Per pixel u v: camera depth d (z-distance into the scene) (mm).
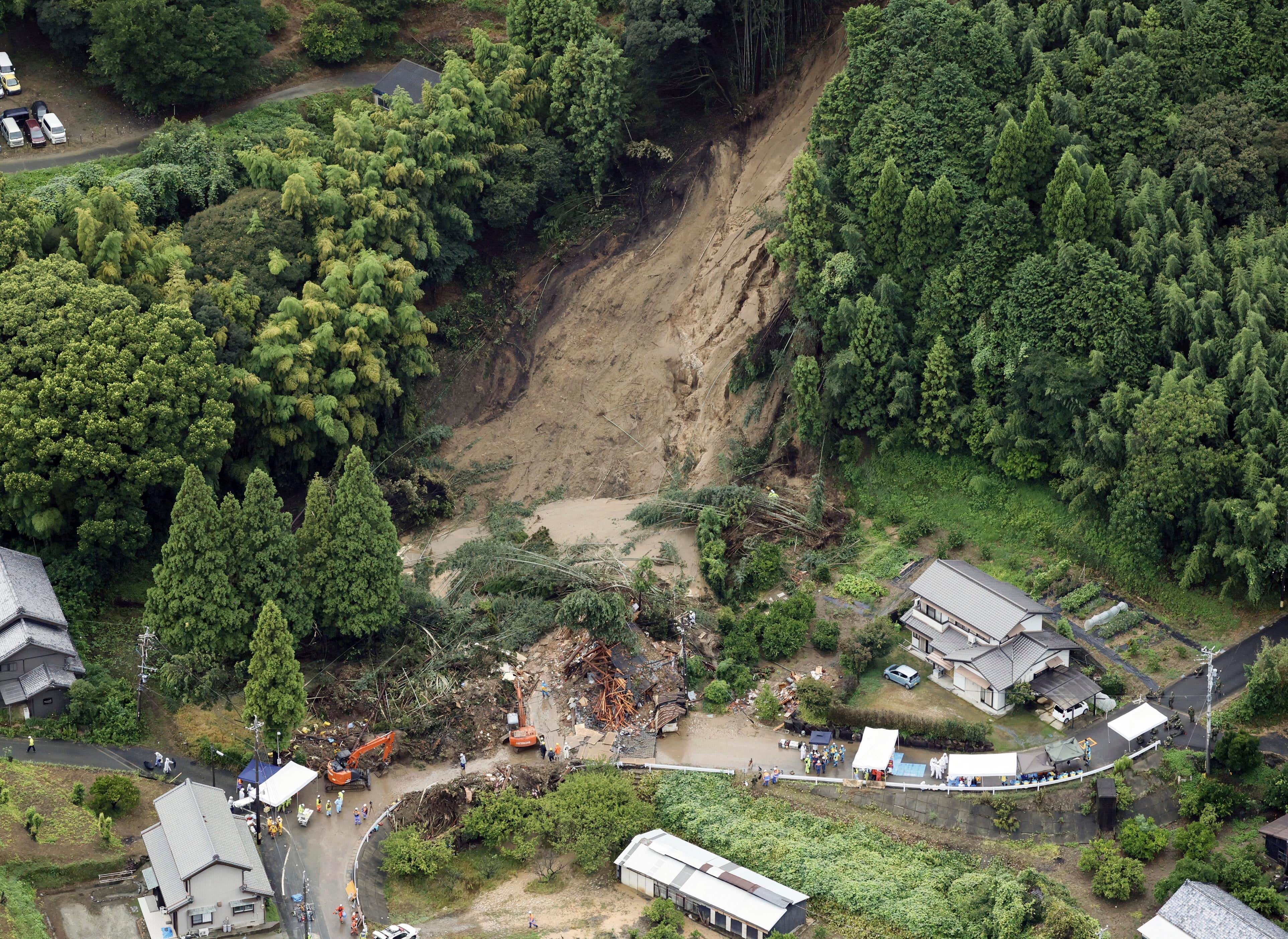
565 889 102562
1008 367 127375
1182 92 137000
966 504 131125
